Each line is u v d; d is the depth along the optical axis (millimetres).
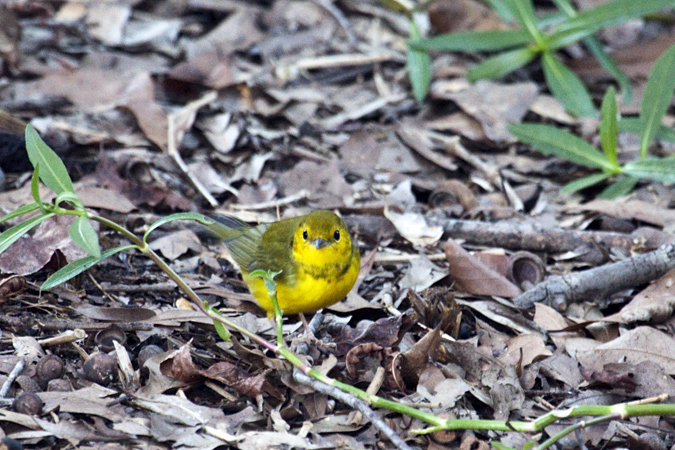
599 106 15508
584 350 8703
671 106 15477
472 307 9539
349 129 14086
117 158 11930
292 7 17250
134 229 10812
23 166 11586
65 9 16156
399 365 7859
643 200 12516
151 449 6773
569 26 14344
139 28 16047
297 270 8477
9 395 7227
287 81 15117
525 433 7430
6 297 8461
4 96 13367
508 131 13516
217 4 16859
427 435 7324
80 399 7191
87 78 13875
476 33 14664
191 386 7652
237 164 12867
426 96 15023
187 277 9812
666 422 7746
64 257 9016
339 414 7516
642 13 14008
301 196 12133
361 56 16094
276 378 7848
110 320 8461
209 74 14352
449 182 12258
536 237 11031
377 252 10852
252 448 6887
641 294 9336
